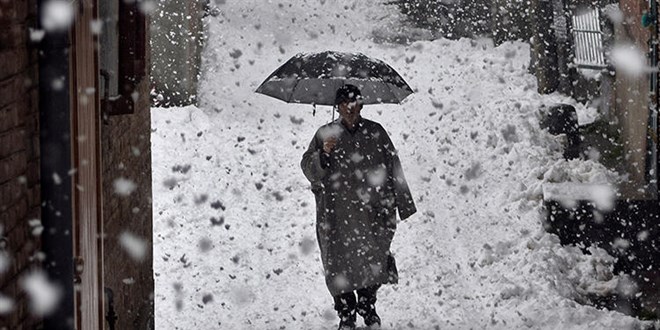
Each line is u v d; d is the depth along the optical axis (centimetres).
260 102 5053
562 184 3256
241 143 4441
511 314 2505
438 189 3759
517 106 4512
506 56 5869
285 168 4159
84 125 1357
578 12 4734
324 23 6688
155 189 3750
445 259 3002
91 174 1428
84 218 1348
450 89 5253
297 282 2867
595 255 2959
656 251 3008
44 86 1240
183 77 4816
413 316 2520
